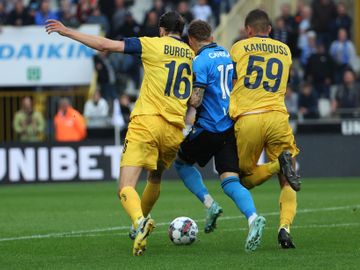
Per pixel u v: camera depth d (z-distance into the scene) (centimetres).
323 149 5488
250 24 2453
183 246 2456
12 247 2511
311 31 6156
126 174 2286
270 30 2475
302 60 6116
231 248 2405
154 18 5953
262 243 2489
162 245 2484
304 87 5778
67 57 5734
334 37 6244
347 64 6097
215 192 4503
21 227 3053
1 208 3838
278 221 3095
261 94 2395
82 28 5825
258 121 2384
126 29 5931
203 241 2562
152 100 2303
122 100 5597
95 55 5734
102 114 5628
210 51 2400
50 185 5275
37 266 2136
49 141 5384
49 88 5828
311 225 2928
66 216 3428
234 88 2416
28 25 5809
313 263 2100
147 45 2306
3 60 5700
